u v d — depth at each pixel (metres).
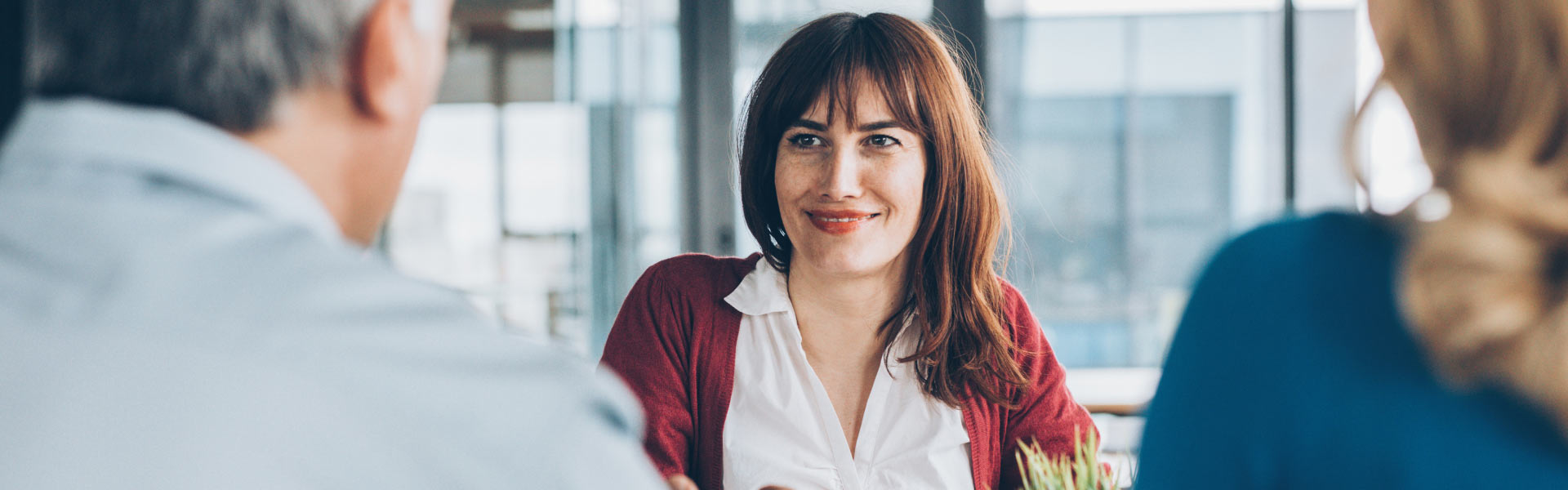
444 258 2.42
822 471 1.10
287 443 0.34
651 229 3.33
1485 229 0.43
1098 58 3.61
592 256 2.79
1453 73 0.44
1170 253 3.63
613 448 0.38
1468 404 0.46
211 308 0.35
